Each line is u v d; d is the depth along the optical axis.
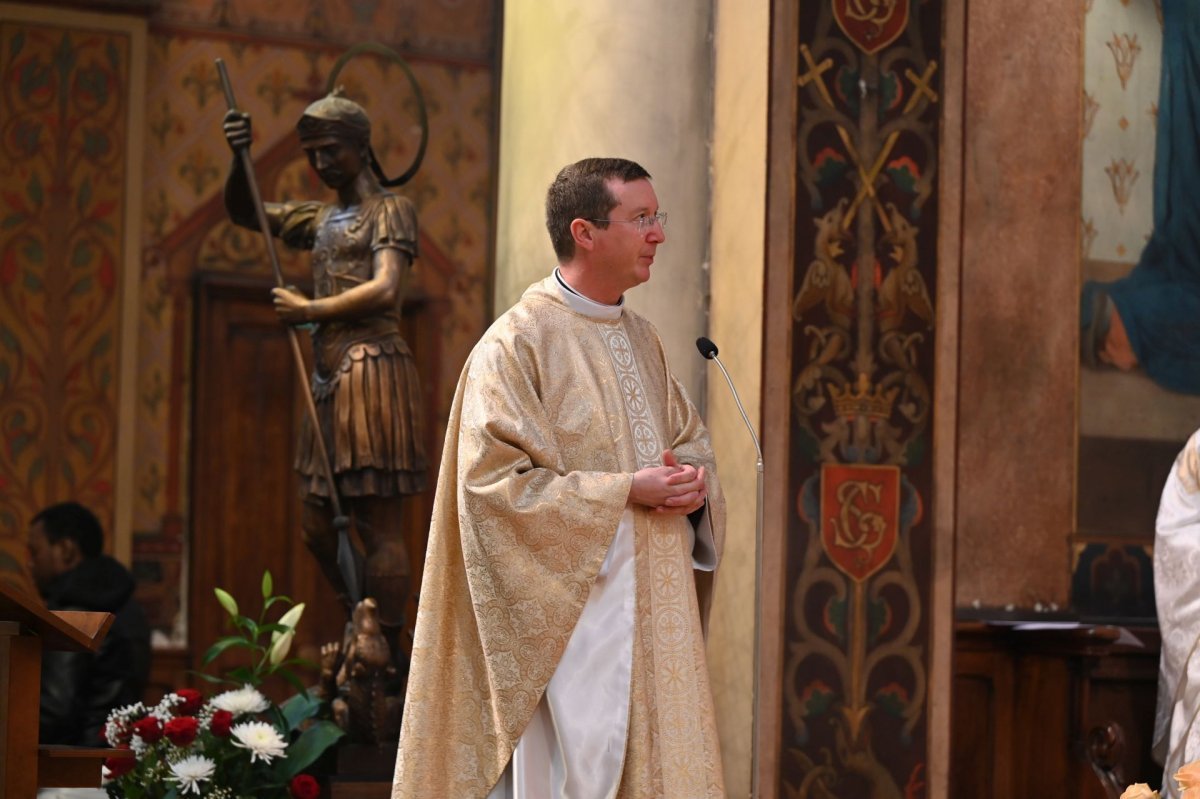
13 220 11.09
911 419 6.73
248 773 5.62
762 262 6.56
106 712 7.52
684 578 4.29
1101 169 8.51
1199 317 8.59
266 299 11.65
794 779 6.43
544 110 6.83
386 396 6.39
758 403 6.52
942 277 6.81
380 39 11.97
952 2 6.93
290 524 11.57
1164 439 8.47
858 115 6.76
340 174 6.58
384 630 6.43
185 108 11.57
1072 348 8.37
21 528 10.93
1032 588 8.18
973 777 7.76
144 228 11.42
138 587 11.12
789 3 6.68
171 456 11.34
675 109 6.84
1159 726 7.44
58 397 11.07
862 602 6.59
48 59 11.18
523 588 4.07
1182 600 7.35
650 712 4.14
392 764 6.13
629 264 4.42
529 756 4.07
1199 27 8.70
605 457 4.29
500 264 7.23
